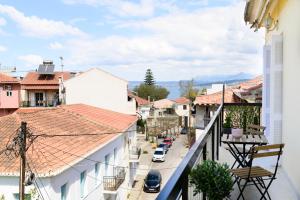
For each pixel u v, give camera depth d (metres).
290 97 5.53
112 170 21.86
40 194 12.70
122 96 37.50
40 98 48.75
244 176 4.45
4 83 43.19
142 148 49.91
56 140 16.16
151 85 108.75
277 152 4.57
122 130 24.14
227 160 6.81
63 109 23.30
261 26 8.60
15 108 43.31
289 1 5.56
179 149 49.00
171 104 79.19
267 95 8.00
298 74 4.88
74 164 14.54
